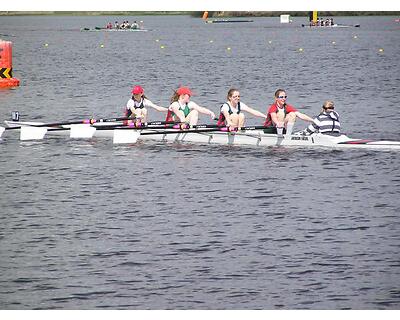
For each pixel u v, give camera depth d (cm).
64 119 4306
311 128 3195
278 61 9656
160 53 11375
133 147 3247
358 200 2386
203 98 5481
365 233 2038
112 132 3500
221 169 2827
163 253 1889
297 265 1806
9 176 2748
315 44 13450
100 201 2388
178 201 2386
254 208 2297
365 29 19688
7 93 5644
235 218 2188
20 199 2414
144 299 1636
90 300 1634
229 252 1895
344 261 1828
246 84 6619
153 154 3105
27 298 1642
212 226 2109
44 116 4428
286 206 2317
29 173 2797
